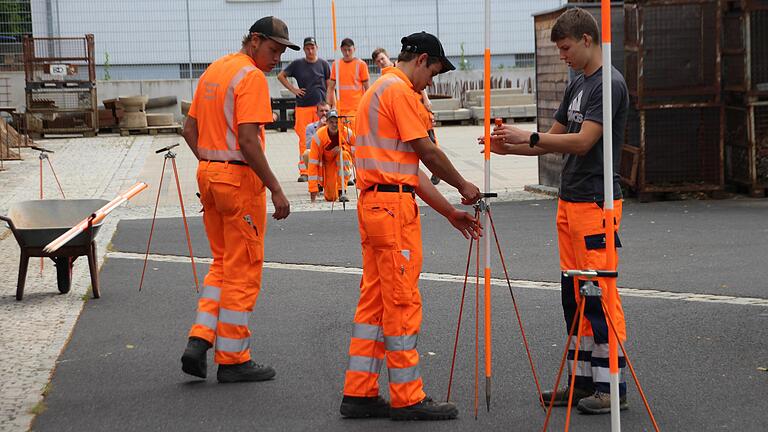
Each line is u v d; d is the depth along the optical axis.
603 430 5.56
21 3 32.22
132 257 11.34
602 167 5.86
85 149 24.58
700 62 14.31
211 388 6.54
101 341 7.76
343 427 5.75
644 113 14.23
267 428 5.75
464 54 34.75
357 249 11.43
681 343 7.28
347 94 17.58
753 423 5.62
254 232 6.62
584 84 5.94
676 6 14.23
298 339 7.68
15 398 6.38
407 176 5.71
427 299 8.88
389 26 34.59
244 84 6.45
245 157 6.44
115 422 5.91
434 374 6.68
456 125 30.75
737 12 14.32
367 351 5.89
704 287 9.05
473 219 5.91
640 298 8.71
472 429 5.64
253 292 6.69
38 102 28.70
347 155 15.29
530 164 19.75
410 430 5.65
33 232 9.06
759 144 14.53
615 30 14.80
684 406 5.94
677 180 14.62
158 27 33.28
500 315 8.24
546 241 11.55
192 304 8.96
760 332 7.52
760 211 13.31
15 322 8.39
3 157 22.12
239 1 33.69
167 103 31.98
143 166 20.59
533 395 6.22
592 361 5.90
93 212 9.43
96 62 33.06
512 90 32.75
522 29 34.66
